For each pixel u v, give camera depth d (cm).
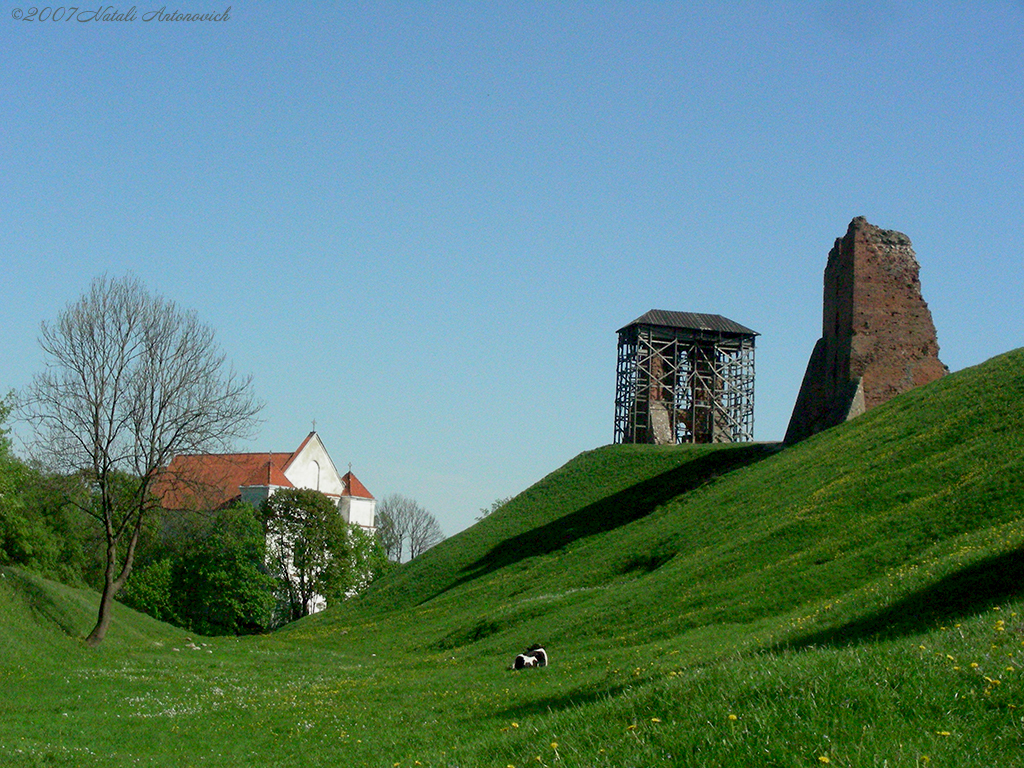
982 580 2120
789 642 2211
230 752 2348
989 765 932
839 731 1022
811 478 4938
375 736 2247
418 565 7644
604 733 1255
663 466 7981
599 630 3666
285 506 9362
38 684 3183
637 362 10069
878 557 3209
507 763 1284
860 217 6656
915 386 6391
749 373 10488
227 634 8450
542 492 8431
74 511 6575
